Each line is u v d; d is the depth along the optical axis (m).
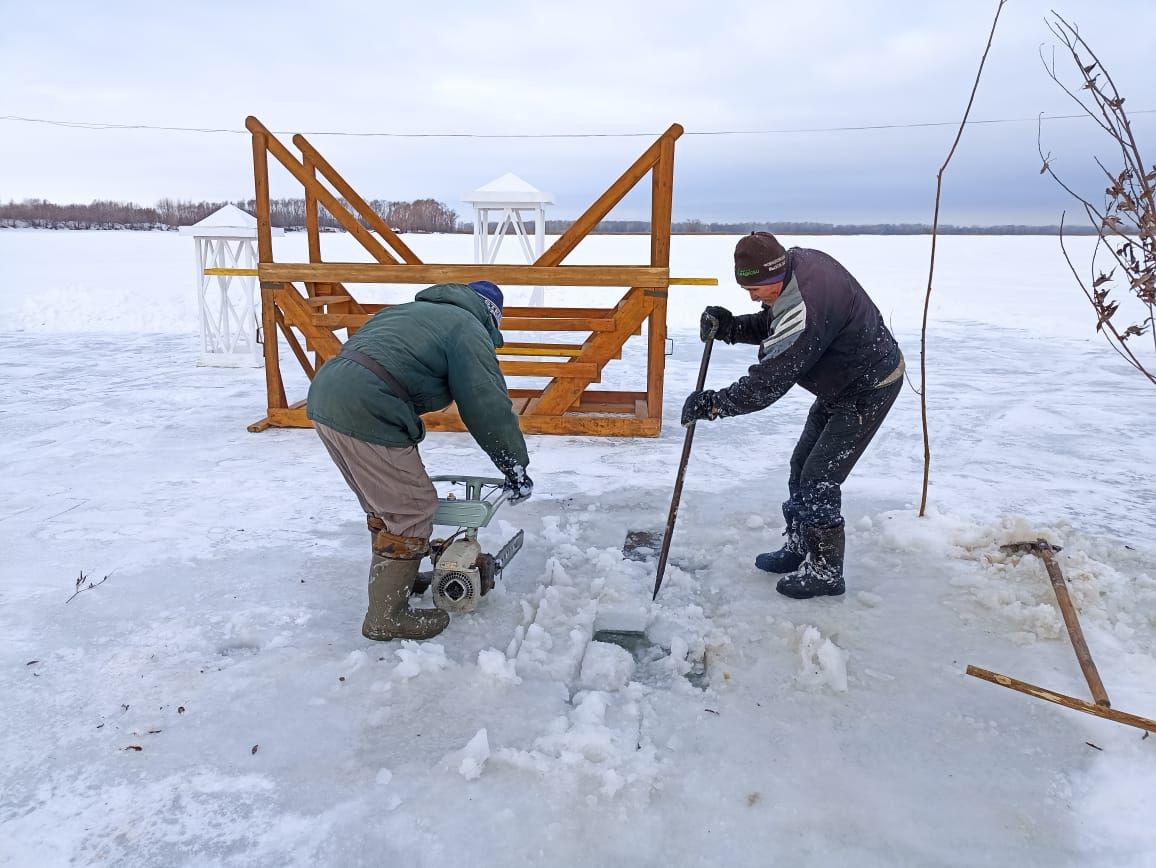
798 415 6.49
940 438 5.69
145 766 2.10
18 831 1.87
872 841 1.85
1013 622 2.88
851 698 2.43
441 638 2.76
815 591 3.07
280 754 2.15
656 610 2.97
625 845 1.84
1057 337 11.05
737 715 2.34
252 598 3.07
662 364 5.55
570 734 2.18
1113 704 2.37
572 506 4.18
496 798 1.98
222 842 1.84
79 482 4.50
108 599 3.04
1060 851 1.82
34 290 14.84
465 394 2.54
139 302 12.05
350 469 2.55
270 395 5.79
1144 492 4.45
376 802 1.97
